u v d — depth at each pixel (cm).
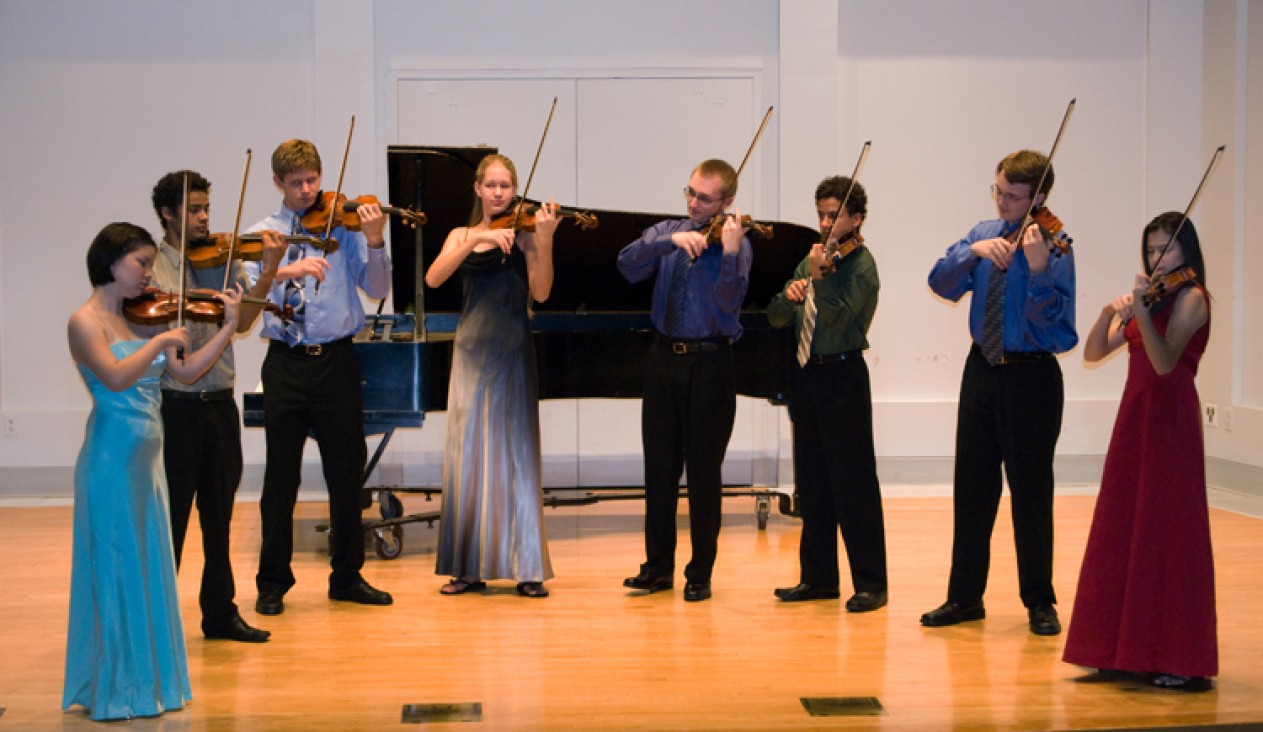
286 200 420
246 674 357
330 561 456
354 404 427
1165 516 340
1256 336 704
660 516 451
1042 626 396
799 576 482
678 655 376
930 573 486
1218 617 421
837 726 315
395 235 518
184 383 336
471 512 445
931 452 755
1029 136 755
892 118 750
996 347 388
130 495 319
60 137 731
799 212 736
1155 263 343
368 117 727
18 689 347
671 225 443
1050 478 394
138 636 320
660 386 443
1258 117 701
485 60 738
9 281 737
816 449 436
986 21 749
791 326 525
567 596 449
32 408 743
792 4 728
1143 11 751
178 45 730
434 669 362
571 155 744
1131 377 351
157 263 374
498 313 442
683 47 741
